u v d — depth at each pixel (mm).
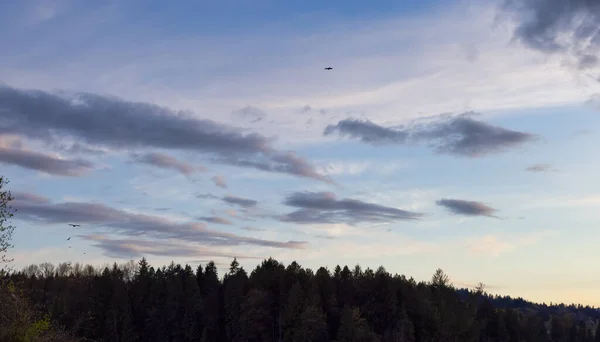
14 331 37812
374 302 120438
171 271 151000
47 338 42062
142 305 132875
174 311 126500
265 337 117250
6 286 38000
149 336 127875
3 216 36562
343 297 127750
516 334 150500
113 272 143125
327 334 109188
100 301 127062
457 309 122000
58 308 108625
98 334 121438
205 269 151375
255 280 131250
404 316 113312
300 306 114125
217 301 129625
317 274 131375
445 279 133750
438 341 116250
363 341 103500
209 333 123938
